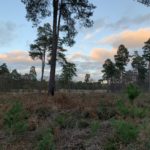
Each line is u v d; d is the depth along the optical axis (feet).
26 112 46.21
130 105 43.57
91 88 199.41
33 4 90.33
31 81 175.83
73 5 90.94
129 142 29.50
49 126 40.04
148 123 35.24
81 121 40.91
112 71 251.19
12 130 37.17
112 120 37.35
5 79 163.12
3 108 54.03
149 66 229.04
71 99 64.03
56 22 89.35
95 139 32.27
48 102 59.88
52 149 30.25
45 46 172.96
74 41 97.50
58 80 200.13
